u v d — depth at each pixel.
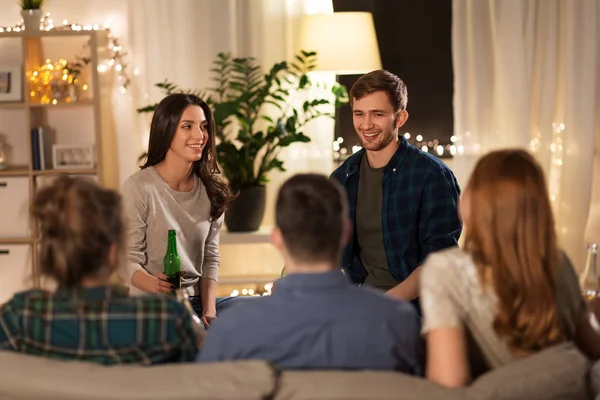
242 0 4.72
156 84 4.47
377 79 2.75
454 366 1.57
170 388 1.42
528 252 1.60
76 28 4.80
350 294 1.58
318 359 1.56
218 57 4.61
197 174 2.95
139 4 4.76
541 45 4.70
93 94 4.57
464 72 4.73
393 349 1.59
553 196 4.82
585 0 4.62
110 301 1.60
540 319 1.60
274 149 4.63
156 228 2.84
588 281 2.37
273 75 4.34
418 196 2.74
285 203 1.58
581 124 4.67
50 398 1.46
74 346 1.59
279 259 4.97
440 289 1.62
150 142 2.89
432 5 5.00
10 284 4.71
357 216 2.83
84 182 1.62
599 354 1.78
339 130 5.04
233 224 4.49
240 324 1.57
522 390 1.48
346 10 5.03
